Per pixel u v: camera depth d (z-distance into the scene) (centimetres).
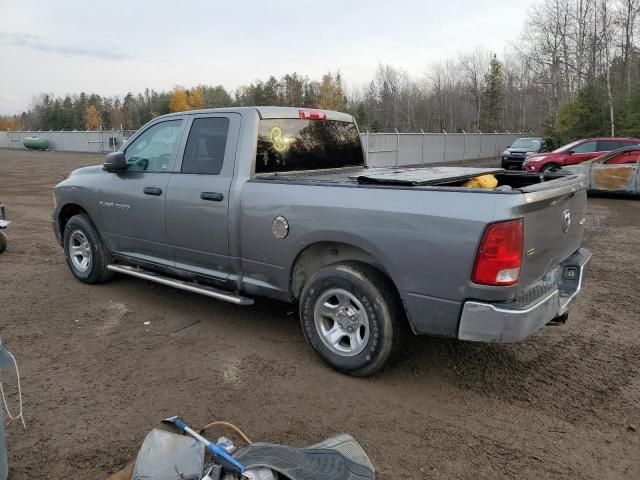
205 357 428
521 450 307
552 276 393
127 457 298
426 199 338
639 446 311
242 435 311
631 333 479
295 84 8119
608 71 3306
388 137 2756
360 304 375
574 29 4003
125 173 544
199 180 466
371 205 360
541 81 4488
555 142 3447
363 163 568
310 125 504
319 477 246
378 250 358
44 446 308
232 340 462
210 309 539
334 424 333
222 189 446
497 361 420
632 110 3138
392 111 7544
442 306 338
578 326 496
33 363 415
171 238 498
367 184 374
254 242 432
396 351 379
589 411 348
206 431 323
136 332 479
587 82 3800
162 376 395
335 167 529
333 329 398
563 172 453
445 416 342
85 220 600
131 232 540
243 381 388
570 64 3975
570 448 309
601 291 609
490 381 388
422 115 7438
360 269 375
